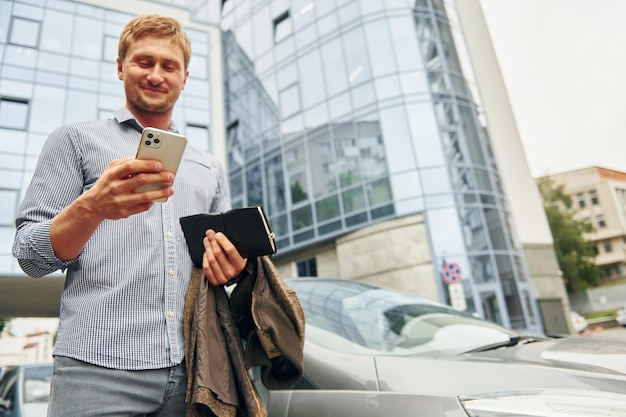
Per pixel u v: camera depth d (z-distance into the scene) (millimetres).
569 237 38406
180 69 1371
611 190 54438
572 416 1048
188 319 1152
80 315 1055
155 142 904
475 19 19344
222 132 14047
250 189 16781
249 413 1122
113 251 1126
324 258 14453
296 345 1289
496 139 18031
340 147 14398
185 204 1317
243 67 17969
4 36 12102
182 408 1123
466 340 1889
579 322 21422
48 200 1119
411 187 13078
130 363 1037
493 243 13359
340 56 14922
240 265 1179
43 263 1018
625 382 1200
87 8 13305
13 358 40156
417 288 12398
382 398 1316
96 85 12734
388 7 14555
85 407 974
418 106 13727
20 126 11625
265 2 17531
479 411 1130
